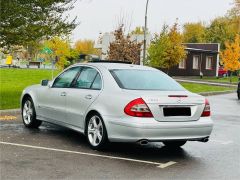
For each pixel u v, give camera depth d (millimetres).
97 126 5086
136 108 4637
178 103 4785
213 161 4820
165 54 25188
